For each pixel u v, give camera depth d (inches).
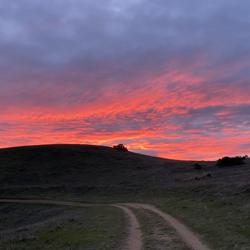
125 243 773.3
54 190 3376.0
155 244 749.9
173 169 3641.7
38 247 844.0
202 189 2064.5
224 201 1439.5
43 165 4426.7
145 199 2394.2
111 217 1315.2
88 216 1476.4
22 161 4579.2
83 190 3253.0
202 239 780.0
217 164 3435.0
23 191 3390.7
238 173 2566.4
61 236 959.0
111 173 4001.0
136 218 1222.3
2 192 3412.9
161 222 1071.0
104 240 821.9
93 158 4660.4
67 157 4687.5
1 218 2551.7
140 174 3683.6
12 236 1123.3
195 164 3627.0
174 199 2001.7
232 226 891.4
